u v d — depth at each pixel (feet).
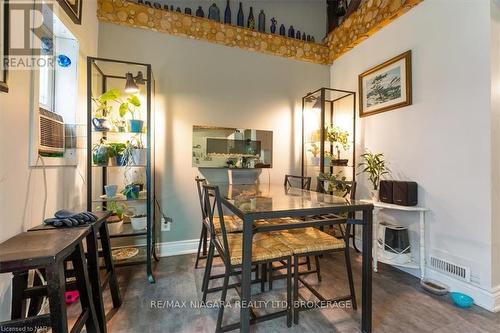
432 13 6.80
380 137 8.54
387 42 8.27
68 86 6.14
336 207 4.58
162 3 8.91
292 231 5.94
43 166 4.78
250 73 9.65
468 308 5.48
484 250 5.59
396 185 7.30
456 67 6.20
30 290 3.76
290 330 4.72
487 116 5.57
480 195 5.69
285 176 9.37
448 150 6.38
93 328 3.97
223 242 4.78
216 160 9.07
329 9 11.21
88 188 6.23
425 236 6.93
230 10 9.73
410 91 7.39
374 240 7.41
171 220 8.52
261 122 9.82
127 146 6.79
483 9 5.65
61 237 3.62
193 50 8.79
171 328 4.77
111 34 7.86
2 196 3.62
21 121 4.09
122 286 6.36
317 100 10.05
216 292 6.06
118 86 7.93
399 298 5.90
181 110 8.65
